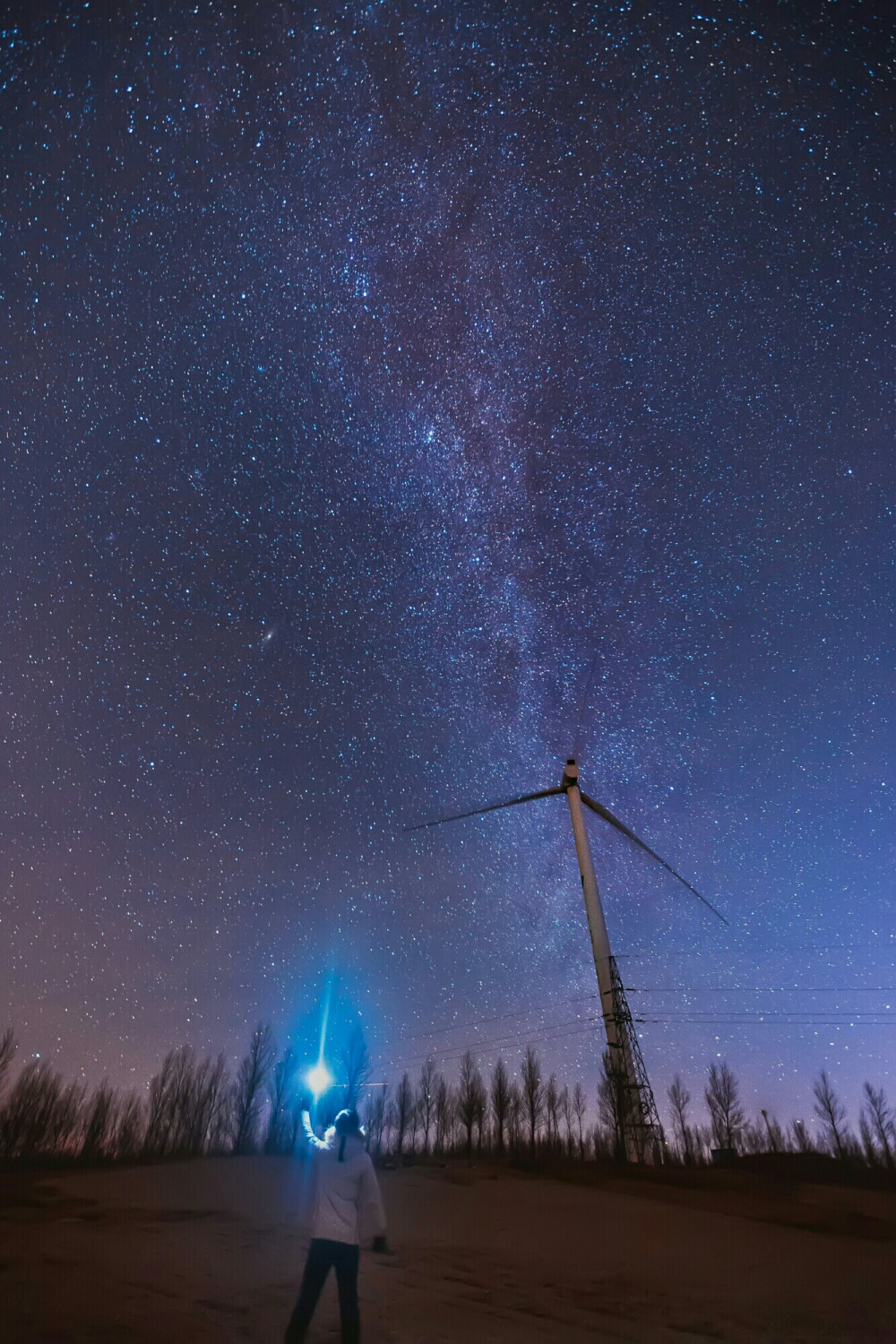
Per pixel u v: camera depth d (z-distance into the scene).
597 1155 25.78
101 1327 5.88
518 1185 16.34
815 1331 7.77
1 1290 6.53
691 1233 12.41
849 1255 11.49
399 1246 10.15
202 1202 11.77
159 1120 29.91
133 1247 8.60
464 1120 35.66
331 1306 7.13
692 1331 7.50
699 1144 37.44
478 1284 8.57
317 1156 6.21
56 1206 10.70
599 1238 11.60
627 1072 26.81
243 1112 31.53
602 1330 7.27
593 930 31.08
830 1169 21.31
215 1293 7.14
